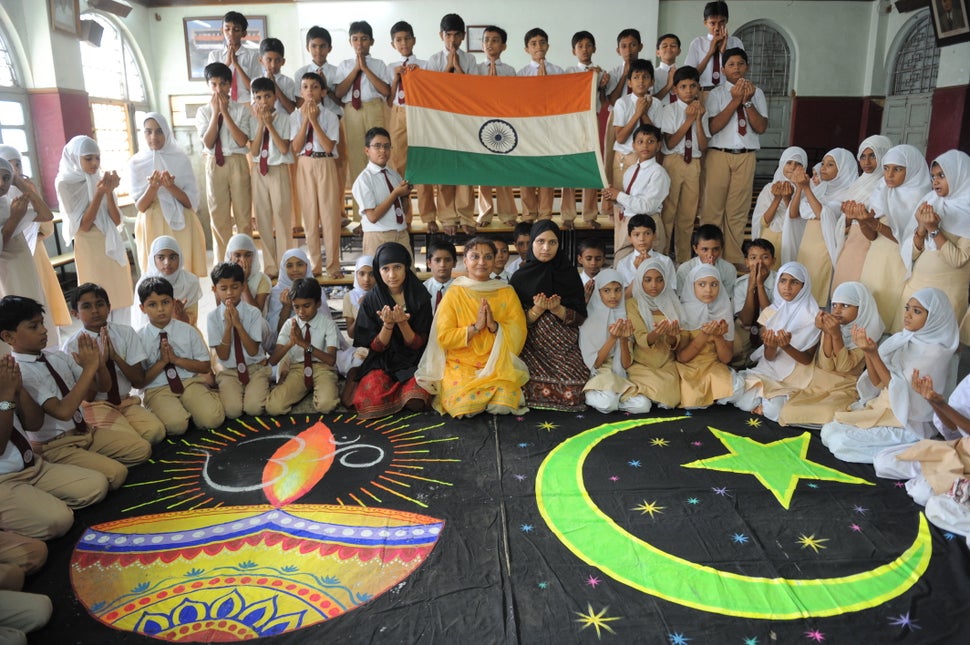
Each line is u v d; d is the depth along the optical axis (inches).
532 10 364.5
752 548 94.6
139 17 357.1
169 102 374.0
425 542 96.6
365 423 136.0
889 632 78.8
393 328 141.3
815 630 79.3
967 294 139.6
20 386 101.3
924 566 90.4
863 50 401.7
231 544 96.8
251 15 365.7
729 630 79.4
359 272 157.0
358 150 205.2
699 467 117.0
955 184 135.2
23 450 100.8
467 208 206.2
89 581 89.6
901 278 148.2
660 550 94.2
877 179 160.9
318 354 143.2
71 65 287.1
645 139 175.3
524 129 189.5
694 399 140.3
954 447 102.6
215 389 142.9
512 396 136.6
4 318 103.0
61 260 257.4
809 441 126.6
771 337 132.3
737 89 183.6
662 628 79.8
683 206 194.7
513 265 178.7
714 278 142.3
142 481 114.6
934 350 116.0
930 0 339.6
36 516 95.6
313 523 101.5
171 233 179.0
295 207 212.8
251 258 158.9
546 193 212.2
